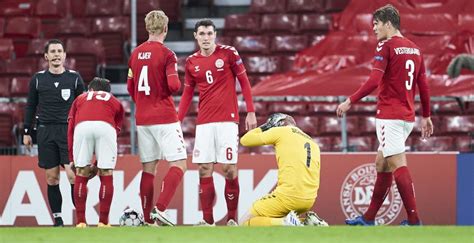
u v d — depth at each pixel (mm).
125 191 44031
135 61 35719
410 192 35281
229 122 36531
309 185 36188
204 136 36656
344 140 48812
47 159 39719
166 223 35469
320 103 57969
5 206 44781
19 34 69688
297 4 69875
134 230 30656
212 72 36375
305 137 36812
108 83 36656
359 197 43688
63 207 44312
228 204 37344
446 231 30125
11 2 72438
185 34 71000
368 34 52750
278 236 28234
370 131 56312
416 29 52469
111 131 35875
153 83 35531
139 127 35969
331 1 69688
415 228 31391
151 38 35938
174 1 71062
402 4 53562
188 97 37281
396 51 35031
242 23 68188
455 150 54625
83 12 71750
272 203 36125
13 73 64000
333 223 43781
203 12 72375
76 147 35969
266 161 43844
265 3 70125
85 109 35875
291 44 65750
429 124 36906
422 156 43656
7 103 59125
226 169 36781
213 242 26562
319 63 51625
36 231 30391
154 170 36688
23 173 44781
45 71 39719
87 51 65938
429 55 51312
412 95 35594
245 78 36688
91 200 44156
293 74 49000
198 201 43969
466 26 52188
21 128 55625
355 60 51531
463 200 43375
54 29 69938
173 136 35781
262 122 57094
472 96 48844
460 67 48500
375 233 29297
